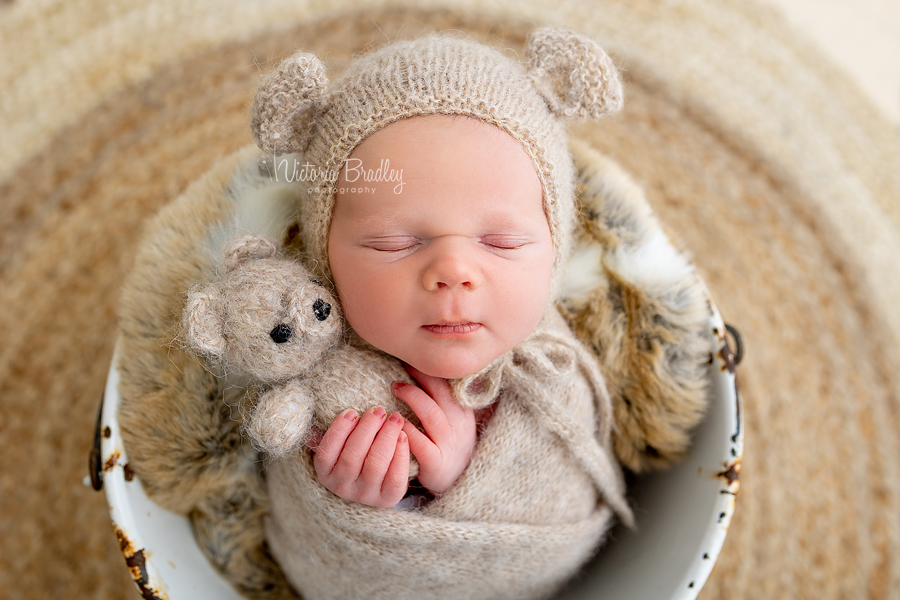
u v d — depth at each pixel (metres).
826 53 1.72
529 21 1.64
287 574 1.08
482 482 0.91
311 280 0.84
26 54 1.54
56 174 1.49
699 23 1.68
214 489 1.02
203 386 0.98
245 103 1.54
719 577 1.37
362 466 0.83
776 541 1.39
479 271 0.80
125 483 0.93
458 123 0.82
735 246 1.54
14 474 1.34
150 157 1.51
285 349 0.79
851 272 1.55
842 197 1.60
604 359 1.09
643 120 1.59
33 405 1.38
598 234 1.10
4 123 1.50
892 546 1.39
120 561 1.32
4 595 1.29
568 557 0.98
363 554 0.92
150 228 1.05
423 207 0.80
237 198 1.05
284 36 1.60
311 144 0.90
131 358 0.97
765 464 1.43
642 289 1.06
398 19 1.63
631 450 1.11
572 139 1.15
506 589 0.98
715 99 1.63
